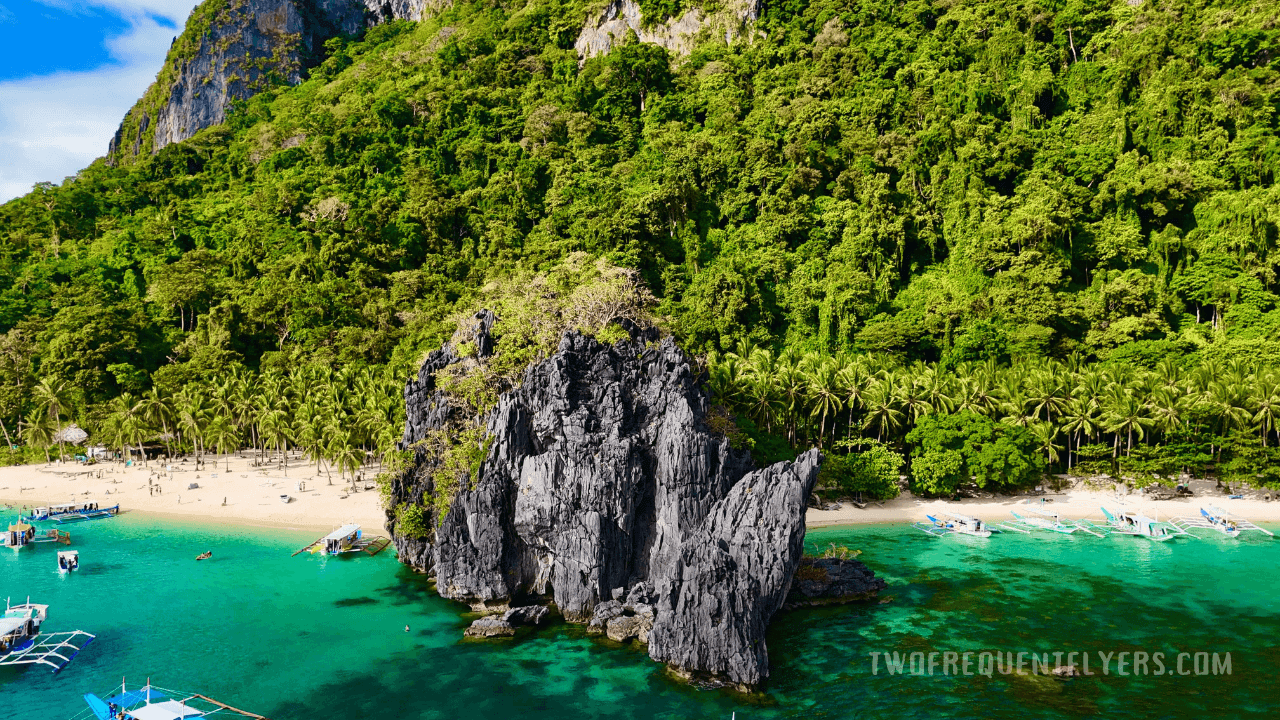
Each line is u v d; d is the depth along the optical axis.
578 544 55.12
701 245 151.25
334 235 161.75
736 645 45.78
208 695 45.66
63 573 68.06
